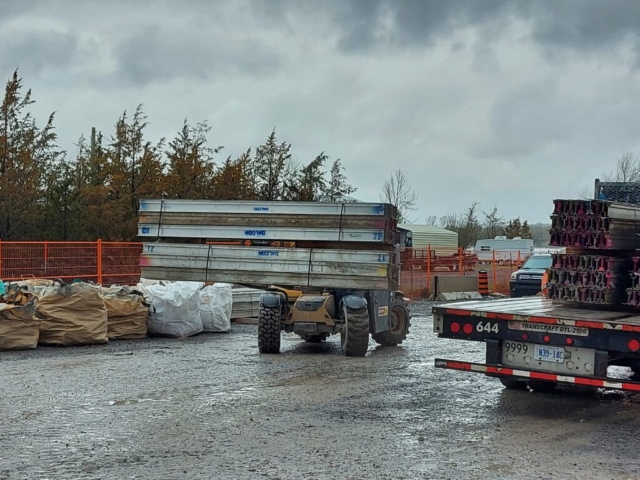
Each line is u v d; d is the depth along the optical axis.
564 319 8.27
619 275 8.84
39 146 29.69
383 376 10.97
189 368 11.48
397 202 62.50
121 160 31.97
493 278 33.75
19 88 28.94
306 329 13.34
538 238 86.75
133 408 8.62
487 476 6.26
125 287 15.81
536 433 7.79
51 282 15.54
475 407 9.01
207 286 16.73
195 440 7.26
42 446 7.02
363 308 12.95
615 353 8.27
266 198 36.34
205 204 13.79
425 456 6.83
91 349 13.69
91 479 6.05
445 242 59.00
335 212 12.95
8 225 26.83
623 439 7.62
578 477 6.29
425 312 22.72
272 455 6.78
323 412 8.53
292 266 13.20
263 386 10.05
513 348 8.80
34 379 10.45
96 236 28.59
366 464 6.54
